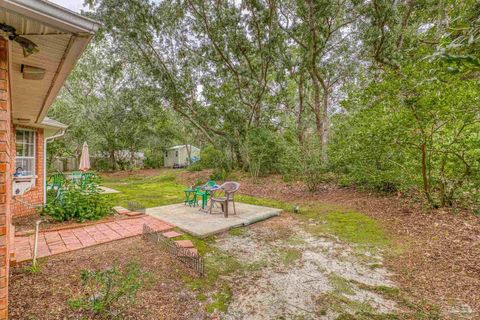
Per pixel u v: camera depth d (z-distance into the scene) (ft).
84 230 14.58
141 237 13.58
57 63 7.47
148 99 39.04
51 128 20.85
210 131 45.14
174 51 38.27
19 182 16.39
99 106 56.95
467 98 12.92
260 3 31.45
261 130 37.52
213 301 8.34
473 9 7.37
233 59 38.91
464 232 12.82
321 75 40.14
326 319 7.53
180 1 32.48
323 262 11.39
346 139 22.18
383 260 11.43
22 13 4.69
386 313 7.76
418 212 16.63
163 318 7.26
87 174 30.96
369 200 21.57
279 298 8.61
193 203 22.94
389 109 16.80
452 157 15.17
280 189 30.48
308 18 31.48
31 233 13.74
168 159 83.30
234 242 13.93
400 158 18.45
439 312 7.73
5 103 5.95
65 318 6.84
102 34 33.47
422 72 13.82
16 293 7.84
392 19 27.86
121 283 8.10
